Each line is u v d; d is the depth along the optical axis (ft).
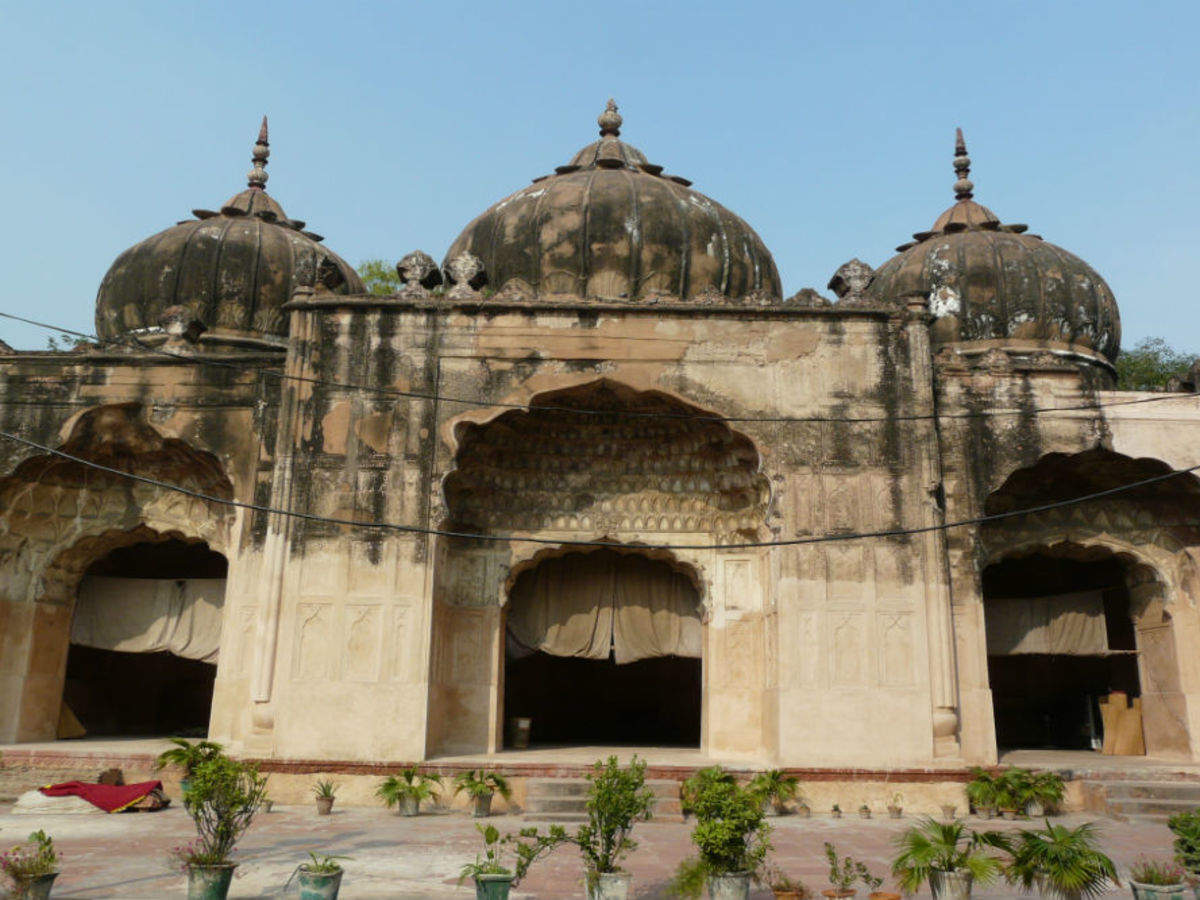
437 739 27.53
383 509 26.78
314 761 25.00
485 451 29.96
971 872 13.85
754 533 30.09
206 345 33.50
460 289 28.68
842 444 27.27
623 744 37.91
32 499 30.99
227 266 34.04
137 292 34.17
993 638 33.06
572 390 27.96
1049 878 14.06
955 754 25.39
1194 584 29.89
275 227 36.19
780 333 27.99
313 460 27.09
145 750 27.53
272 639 25.82
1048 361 29.43
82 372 29.76
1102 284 34.76
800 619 25.99
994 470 28.02
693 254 31.27
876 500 26.89
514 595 32.12
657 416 28.14
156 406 29.45
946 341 33.32
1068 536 30.60
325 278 28.53
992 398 28.53
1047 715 39.09
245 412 29.35
